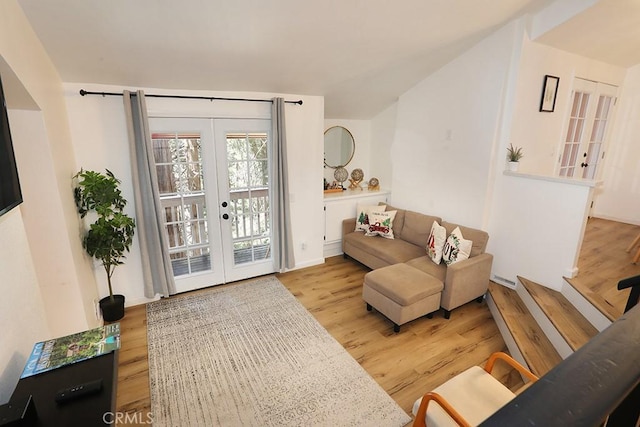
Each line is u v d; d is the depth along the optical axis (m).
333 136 5.08
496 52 3.35
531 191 3.29
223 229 3.88
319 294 3.78
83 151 3.04
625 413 0.59
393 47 3.28
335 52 3.20
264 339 2.94
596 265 3.37
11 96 1.91
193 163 3.58
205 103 3.50
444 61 3.79
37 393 1.17
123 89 3.12
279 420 2.11
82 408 1.11
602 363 0.47
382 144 5.19
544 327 2.77
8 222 1.43
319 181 4.41
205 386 2.39
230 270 4.03
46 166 2.24
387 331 3.08
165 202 3.52
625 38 3.54
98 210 2.82
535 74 3.45
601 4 2.80
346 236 4.66
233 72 3.24
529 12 3.11
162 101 3.30
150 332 3.03
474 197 3.75
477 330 3.11
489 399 1.70
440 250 3.55
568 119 4.06
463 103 3.75
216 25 2.51
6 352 1.30
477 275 3.36
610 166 5.11
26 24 1.98
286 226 4.14
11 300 1.39
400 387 2.40
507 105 3.40
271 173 3.99
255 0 2.31
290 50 3.04
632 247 3.82
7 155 1.35
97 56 2.62
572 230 3.03
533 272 3.36
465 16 2.93
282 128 3.83
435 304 3.20
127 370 2.55
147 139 3.15
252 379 2.46
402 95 4.52
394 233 4.54
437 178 4.19
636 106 4.75
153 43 2.60
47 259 2.35
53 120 2.42
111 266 3.31
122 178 3.24
